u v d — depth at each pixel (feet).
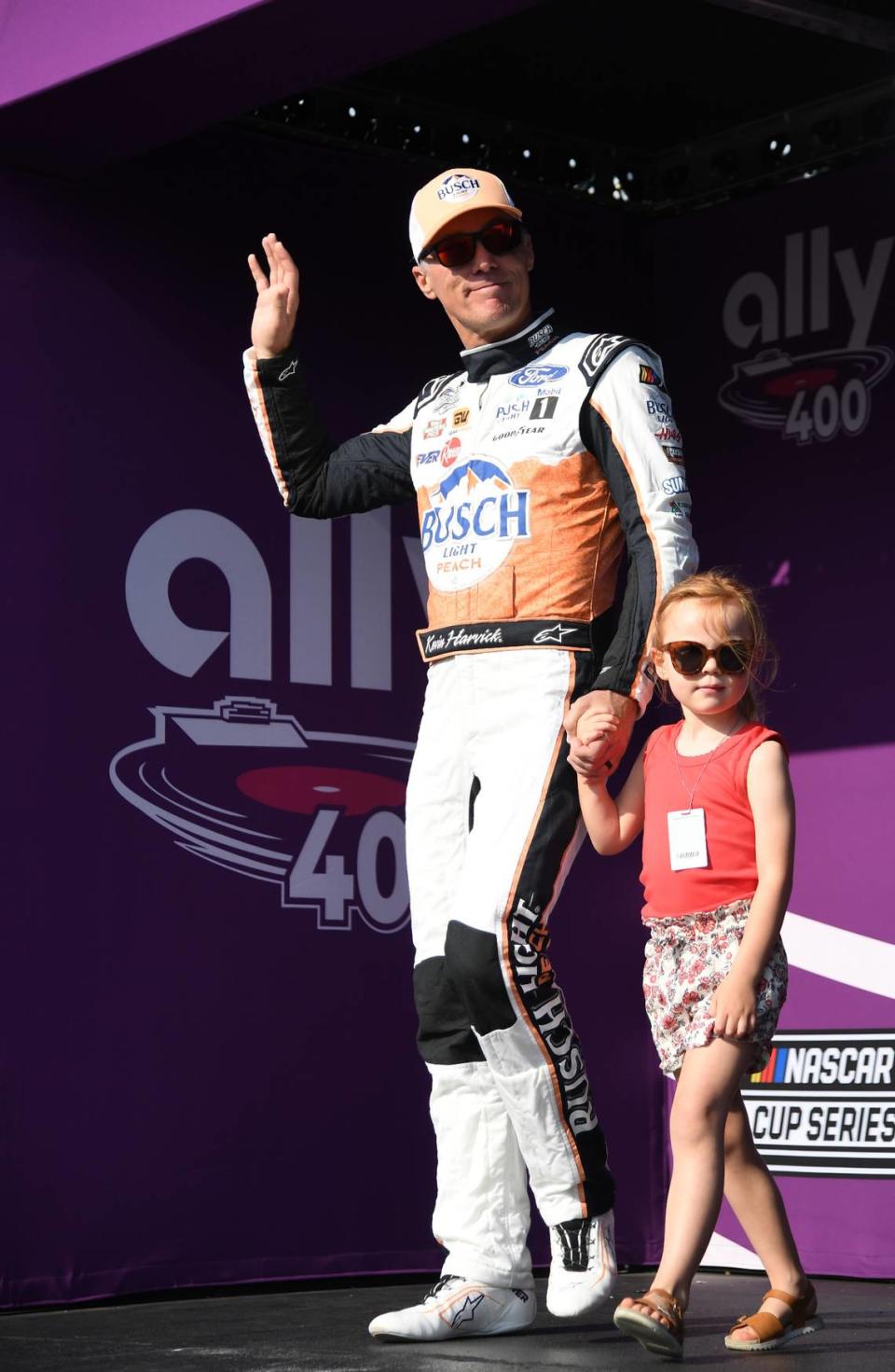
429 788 15.47
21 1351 14.73
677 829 13.96
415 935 15.61
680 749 14.24
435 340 21.67
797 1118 20.63
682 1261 13.10
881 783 20.52
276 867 19.77
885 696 20.61
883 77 21.04
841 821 20.79
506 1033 14.64
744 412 22.18
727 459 22.29
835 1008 20.57
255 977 19.49
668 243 23.09
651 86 21.33
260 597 19.99
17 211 18.70
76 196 19.10
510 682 14.96
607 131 22.59
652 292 23.22
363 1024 20.17
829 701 21.04
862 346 21.17
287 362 16.58
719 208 22.59
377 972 20.38
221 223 20.12
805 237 21.77
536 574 15.01
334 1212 19.70
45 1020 18.06
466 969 14.57
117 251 19.34
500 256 15.30
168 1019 18.84
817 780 21.04
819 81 21.17
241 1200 19.10
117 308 19.27
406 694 20.99
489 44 20.18
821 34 19.34
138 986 18.70
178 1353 14.38
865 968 20.39
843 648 21.01
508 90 21.42
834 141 21.58
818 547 21.36
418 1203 20.31
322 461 16.71
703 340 22.66
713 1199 13.25
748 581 21.94
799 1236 20.44
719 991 13.23
